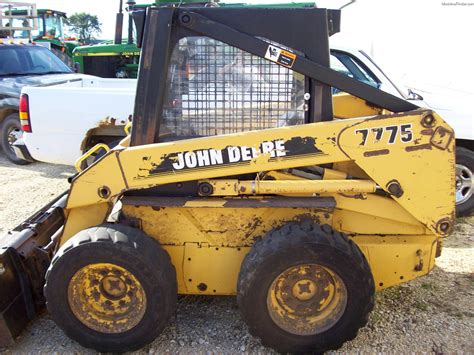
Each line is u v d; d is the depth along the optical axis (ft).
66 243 10.85
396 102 10.68
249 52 10.59
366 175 11.26
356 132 10.38
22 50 32.22
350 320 10.57
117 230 10.75
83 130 21.18
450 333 11.77
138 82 10.85
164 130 11.18
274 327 10.67
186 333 11.89
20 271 11.60
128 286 10.91
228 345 11.48
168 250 11.56
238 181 10.77
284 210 11.28
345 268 10.23
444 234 10.93
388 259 11.54
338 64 19.53
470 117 18.85
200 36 10.73
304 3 23.12
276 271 10.27
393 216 11.35
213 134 11.24
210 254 11.57
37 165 29.32
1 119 29.63
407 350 11.18
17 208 21.35
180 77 10.98
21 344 11.62
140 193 11.24
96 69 39.40
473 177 19.01
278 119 11.13
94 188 10.96
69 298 10.79
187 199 10.95
